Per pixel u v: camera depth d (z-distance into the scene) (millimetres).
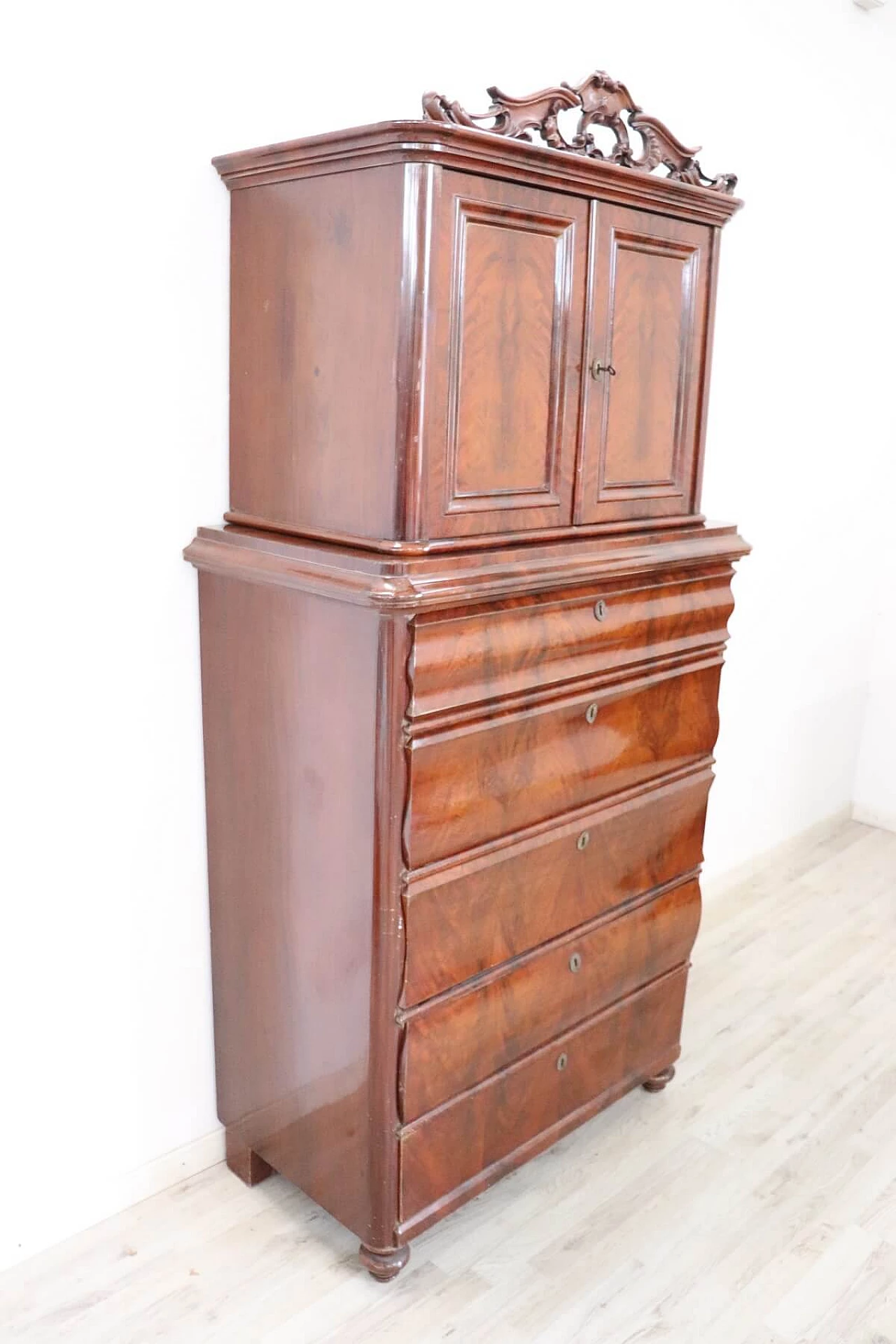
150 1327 1854
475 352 1659
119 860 1988
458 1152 1965
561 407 1825
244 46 1847
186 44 1774
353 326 1638
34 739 1834
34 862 1875
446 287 1580
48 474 1763
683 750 2252
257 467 1888
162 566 1937
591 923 2131
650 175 1831
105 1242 2039
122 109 1725
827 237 3211
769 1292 1961
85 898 1953
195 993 2158
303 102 1953
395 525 1637
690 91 2684
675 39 2619
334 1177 1948
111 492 1843
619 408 1945
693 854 2361
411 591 1562
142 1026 2086
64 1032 1972
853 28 3111
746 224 2881
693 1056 2662
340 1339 1840
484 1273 1991
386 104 2090
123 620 1905
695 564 2104
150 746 1989
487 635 1736
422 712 1655
